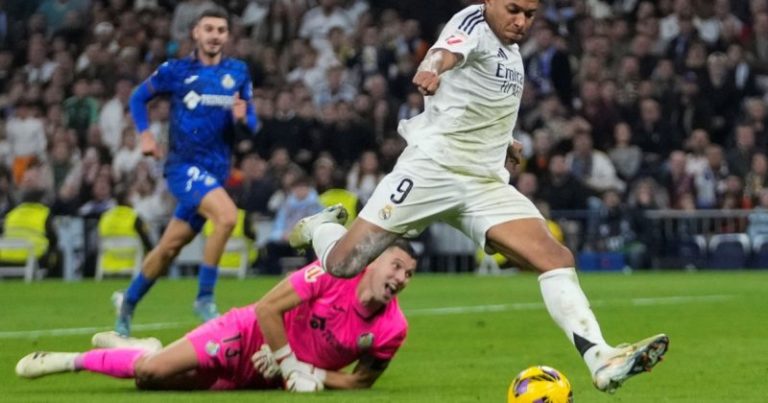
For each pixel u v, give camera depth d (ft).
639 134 97.09
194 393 32.89
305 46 104.06
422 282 81.76
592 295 69.36
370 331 32.81
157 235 90.84
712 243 91.97
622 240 91.40
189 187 47.80
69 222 89.81
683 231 91.81
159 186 92.73
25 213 88.48
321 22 107.04
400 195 30.07
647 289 73.82
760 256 91.86
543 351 43.75
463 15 30.01
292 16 107.76
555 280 29.43
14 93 104.99
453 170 30.07
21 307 62.54
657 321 54.44
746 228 91.76
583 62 101.50
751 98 99.81
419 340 47.39
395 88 101.19
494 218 30.14
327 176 89.92
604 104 97.60
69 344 45.52
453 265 91.81
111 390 33.76
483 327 52.29
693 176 93.35
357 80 101.71
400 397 32.04
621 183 93.56
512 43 30.32
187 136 48.32
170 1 112.06
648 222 91.81
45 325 53.06
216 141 48.67
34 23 112.68
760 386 34.73
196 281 84.53
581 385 35.09
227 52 102.58
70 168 98.48
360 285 32.45
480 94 29.89
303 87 97.19
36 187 95.96
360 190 90.02
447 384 35.17
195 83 48.29
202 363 32.78
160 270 47.06
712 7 105.09
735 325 52.54
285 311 32.50
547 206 91.30
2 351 43.45
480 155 30.22
